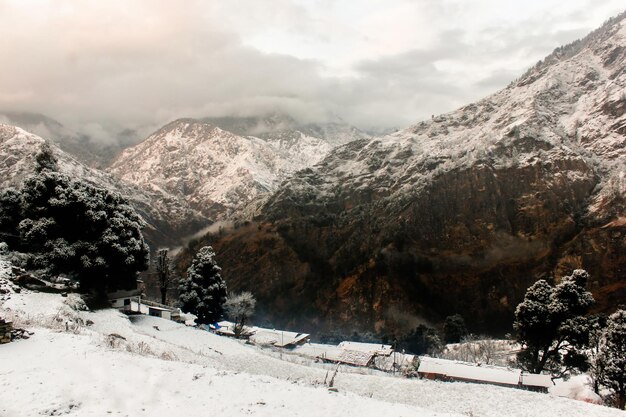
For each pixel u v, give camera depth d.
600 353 35.22
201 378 17.17
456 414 16.89
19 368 16.39
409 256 197.75
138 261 55.34
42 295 36.44
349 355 68.06
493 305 168.50
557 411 22.55
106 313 43.47
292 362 39.59
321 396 16.89
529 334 44.69
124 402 14.16
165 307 67.50
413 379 31.92
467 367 49.28
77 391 14.50
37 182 49.25
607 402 34.78
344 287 188.75
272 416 14.23
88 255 49.34
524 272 178.12
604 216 189.38
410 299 173.00
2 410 12.80
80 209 49.81
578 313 42.84
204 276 70.88
